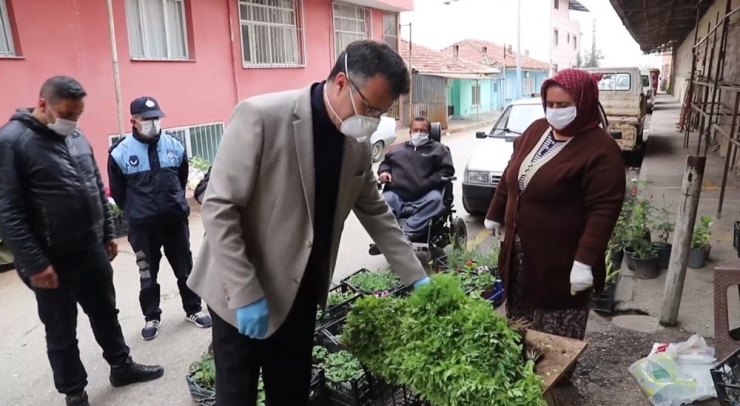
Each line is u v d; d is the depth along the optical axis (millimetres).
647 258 4688
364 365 2295
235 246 1773
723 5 10945
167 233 4184
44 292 2992
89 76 7973
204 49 10203
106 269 3283
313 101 1856
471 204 7266
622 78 11281
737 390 2430
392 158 5484
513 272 2920
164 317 4566
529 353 2139
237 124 1805
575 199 2639
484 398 1809
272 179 1829
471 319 2018
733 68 10023
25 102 7180
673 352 3027
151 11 9086
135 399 3361
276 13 12398
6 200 2744
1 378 3693
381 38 17391
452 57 25969
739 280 2818
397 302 2357
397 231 2340
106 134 8289
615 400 3047
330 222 2055
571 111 2500
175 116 9648
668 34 20969
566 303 2807
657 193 7805
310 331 2266
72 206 2975
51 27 7414
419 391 1978
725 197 7273
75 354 3137
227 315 1917
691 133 14609
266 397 2348
